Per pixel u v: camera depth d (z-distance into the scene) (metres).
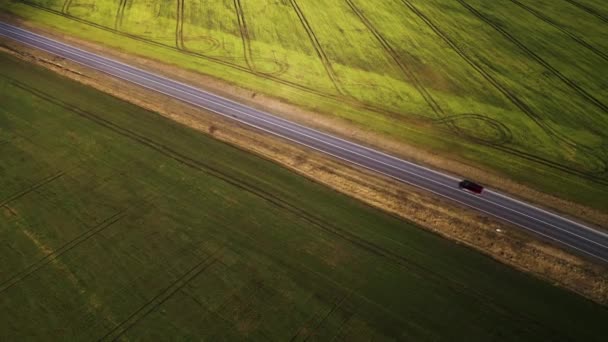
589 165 45.44
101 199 37.75
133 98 52.59
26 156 42.19
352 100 54.38
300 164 43.66
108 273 31.56
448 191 41.66
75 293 30.14
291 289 31.00
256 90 55.47
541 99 54.88
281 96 54.56
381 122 50.81
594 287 32.69
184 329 28.17
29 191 38.28
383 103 53.94
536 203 40.62
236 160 43.50
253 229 35.66
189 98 53.69
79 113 49.19
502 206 40.16
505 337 28.73
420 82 57.56
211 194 39.00
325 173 42.66
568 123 51.31
